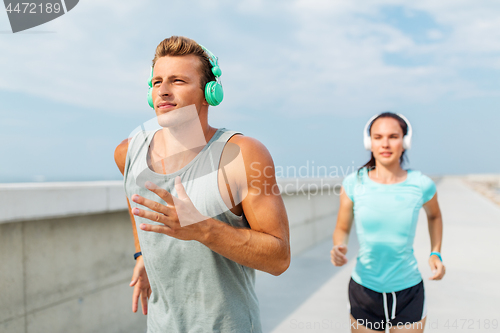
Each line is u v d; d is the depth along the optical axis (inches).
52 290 76.0
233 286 35.4
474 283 136.8
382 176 65.3
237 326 35.5
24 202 63.6
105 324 87.1
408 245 61.3
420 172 65.6
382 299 60.9
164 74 32.5
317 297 127.3
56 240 77.1
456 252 184.1
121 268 92.3
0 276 67.1
